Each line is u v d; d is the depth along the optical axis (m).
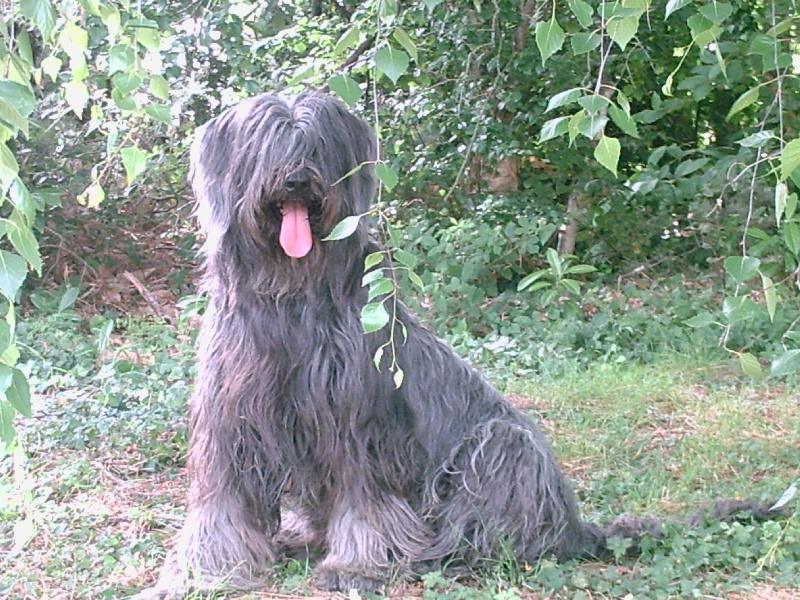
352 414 2.48
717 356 4.97
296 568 2.65
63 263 6.48
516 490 2.63
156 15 4.82
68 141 6.32
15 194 1.66
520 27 6.14
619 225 6.52
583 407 4.19
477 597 2.46
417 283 2.05
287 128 2.38
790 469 3.50
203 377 2.55
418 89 6.36
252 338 2.47
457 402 2.71
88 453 3.62
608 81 5.99
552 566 2.60
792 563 2.69
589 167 6.50
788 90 4.64
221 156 2.49
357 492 2.54
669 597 2.53
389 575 2.54
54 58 2.04
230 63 5.66
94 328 5.05
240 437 2.51
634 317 5.16
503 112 6.58
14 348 1.78
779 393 4.37
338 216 2.42
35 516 2.98
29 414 1.76
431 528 2.65
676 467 3.55
